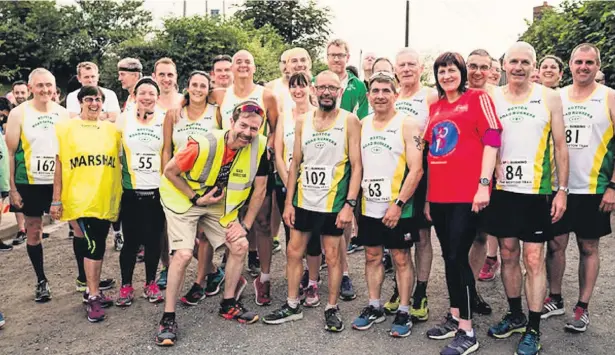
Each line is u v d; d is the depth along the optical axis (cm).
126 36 2828
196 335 401
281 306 455
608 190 383
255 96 474
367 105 540
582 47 396
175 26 2055
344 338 392
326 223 398
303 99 449
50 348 384
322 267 551
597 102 395
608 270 532
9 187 458
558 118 365
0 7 2695
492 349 369
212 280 484
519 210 363
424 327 410
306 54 517
